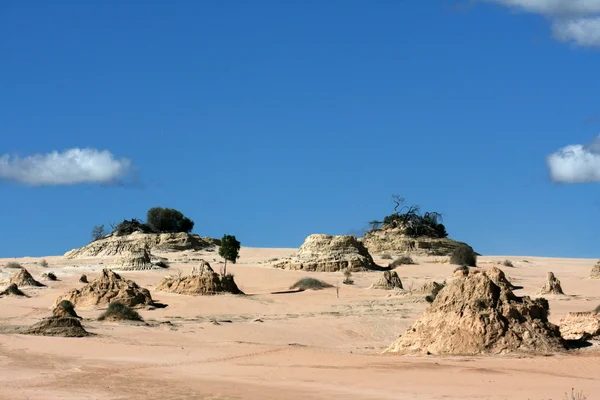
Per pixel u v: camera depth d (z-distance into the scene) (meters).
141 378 37.75
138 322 62.25
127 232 158.75
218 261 128.50
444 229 152.75
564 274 110.94
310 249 114.50
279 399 32.44
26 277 91.31
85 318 64.12
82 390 34.22
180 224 166.62
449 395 33.19
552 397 32.56
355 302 79.62
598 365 39.62
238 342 53.62
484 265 125.00
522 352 42.81
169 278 86.44
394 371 38.88
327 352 46.75
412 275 108.56
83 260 130.75
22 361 42.00
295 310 74.56
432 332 44.94
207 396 33.16
